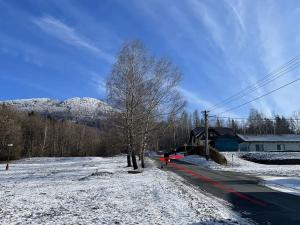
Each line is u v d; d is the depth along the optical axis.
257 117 129.62
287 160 55.09
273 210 13.70
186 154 68.25
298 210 13.73
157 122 36.97
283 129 126.94
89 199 15.53
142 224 10.63
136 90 34.81
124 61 34.97
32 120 110.00
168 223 10.84
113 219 11.32
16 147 80.25
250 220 11.71
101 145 107.19
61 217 11.55
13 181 25.91
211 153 54.78
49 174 33.38
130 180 24.31
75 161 66.56
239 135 79.81
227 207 14.32
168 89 48.34
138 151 38.47
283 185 22.94
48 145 110.00
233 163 50.84
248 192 19.23
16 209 12.95
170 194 17.41
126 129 35.38
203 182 24.48
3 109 87.31
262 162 56.19
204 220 11.41
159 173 31.06
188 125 121.62
